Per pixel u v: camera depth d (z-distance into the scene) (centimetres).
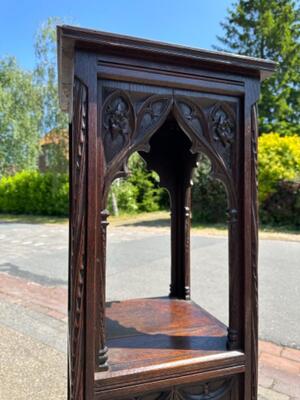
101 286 84
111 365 89
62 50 81
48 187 1207
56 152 1060
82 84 80
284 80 1400
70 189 98
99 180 83
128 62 83
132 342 107
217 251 518
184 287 169
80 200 81
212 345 103
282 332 232
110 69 82
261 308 281
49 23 996
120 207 1054
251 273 98
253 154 98
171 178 175
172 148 174
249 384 98
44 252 542
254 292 98
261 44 1459
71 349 85
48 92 1016
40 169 1479
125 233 723
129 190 1042
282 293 320
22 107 1441
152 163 172
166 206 1102
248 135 97
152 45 84
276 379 171
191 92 91
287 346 211
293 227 721
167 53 86
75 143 81
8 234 766
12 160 1493
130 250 542
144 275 394
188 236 171
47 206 1216
